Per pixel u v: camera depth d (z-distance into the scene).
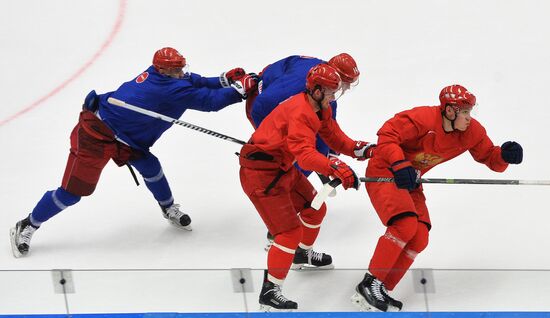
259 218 15.15
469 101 11.66
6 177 16.47
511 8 21.19
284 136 12.05
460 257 13.65
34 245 14.59
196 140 17.45
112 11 22.27
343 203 15.38
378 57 19.92
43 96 19.14
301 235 12.40
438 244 14.02
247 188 12.52
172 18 21.84
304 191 13.03
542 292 11.95
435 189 15.52
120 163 14.20
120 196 15.91
